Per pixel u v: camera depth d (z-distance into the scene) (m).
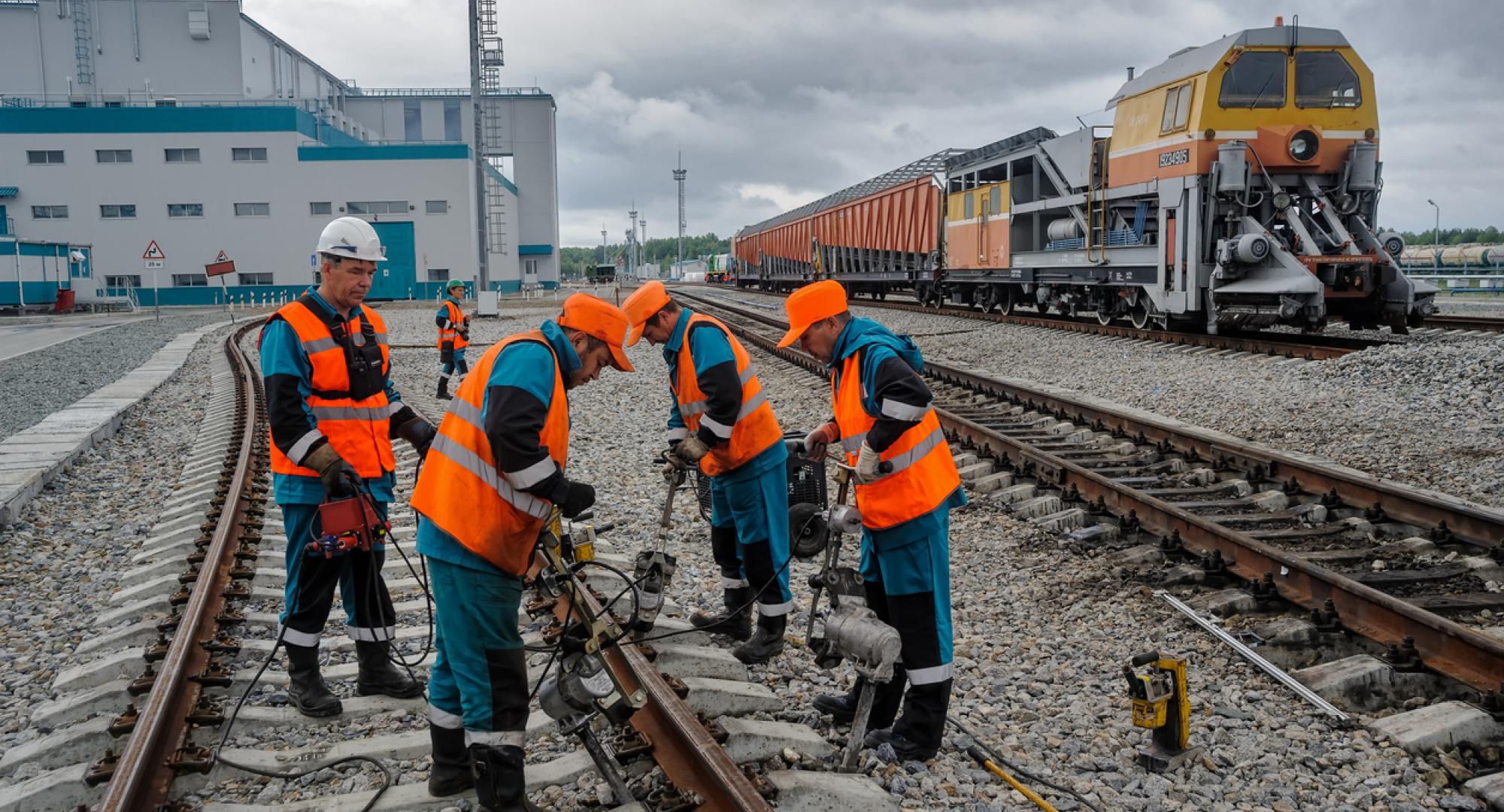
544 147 88.88
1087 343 17.81
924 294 30.45
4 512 7.90
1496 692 4.29
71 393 15.86
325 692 4.36
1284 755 4.07
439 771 3.63
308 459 4.02
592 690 3.47
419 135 85.75
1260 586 5.55
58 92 65.25
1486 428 9.18
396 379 17.64
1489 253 43.25
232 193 58.84
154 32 64.56
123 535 7.76
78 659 5.14
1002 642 5.29
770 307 36.75
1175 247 16.53
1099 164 19.39
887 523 3.99
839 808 3.54
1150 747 4.09
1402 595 5.49
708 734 3.75
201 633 4.98
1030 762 4.04
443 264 60.66
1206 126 15.85
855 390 4.09
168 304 59.06
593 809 3.55
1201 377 13.16
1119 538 6.92
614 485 8.89
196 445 11.55
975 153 26.09
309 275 59.69
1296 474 7.66
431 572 3.47
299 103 65.50
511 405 3.27
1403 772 3.88
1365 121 16.02
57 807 3.63
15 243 46.22
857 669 3.90
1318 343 15.91
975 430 9.65
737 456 4.86
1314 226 15.88
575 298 3.66
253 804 3.61
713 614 5.62
